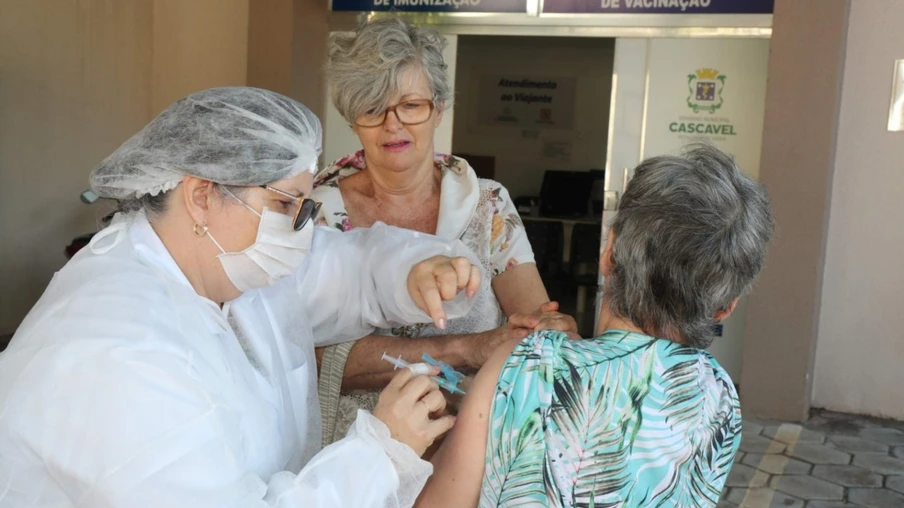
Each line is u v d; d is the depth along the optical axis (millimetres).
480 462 1234
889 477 4133
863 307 4984
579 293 8203
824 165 4613
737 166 1266
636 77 5473
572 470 1181
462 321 1834
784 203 4699
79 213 5734
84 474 1005
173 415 1035
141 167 1196
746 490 3941
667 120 5461
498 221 1888
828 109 4570
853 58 4809
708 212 1185
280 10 5465
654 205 1209
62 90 5508
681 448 1232
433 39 1780
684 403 1229
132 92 6074
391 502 1177
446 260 1541
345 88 1749
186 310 1181
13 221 5277
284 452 1444
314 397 1607
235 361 1302
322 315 1668
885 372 4988
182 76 6145
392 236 1695
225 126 1188
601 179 9180
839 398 5098
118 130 5992
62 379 1038
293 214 1278
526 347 1246
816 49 4539
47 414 1028
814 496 3900
